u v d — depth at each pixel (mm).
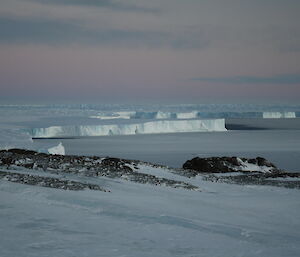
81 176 37375
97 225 17734
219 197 35125
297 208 30734
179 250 14633
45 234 15281
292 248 16750
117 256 13000
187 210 25188
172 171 52156
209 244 16141
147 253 13727
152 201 27312
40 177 31422
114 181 36531
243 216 25469
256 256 14672
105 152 186000
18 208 19594
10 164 39469
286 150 192250
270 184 49000
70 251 13219
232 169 66688
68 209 20734
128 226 18219
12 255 12344
